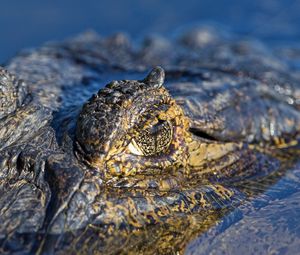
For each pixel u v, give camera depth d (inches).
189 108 504.7
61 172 406.0
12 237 380.5
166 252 398.6
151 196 425.1
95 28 1322.6
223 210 446.3
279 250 412.8
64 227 387.2
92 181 405.7
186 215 429.1
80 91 586.2
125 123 417.4
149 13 1433.3
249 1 1515.7
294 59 1051.9
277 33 1311.5
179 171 452.4
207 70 714.8
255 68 827.4
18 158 428.8
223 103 551.8
